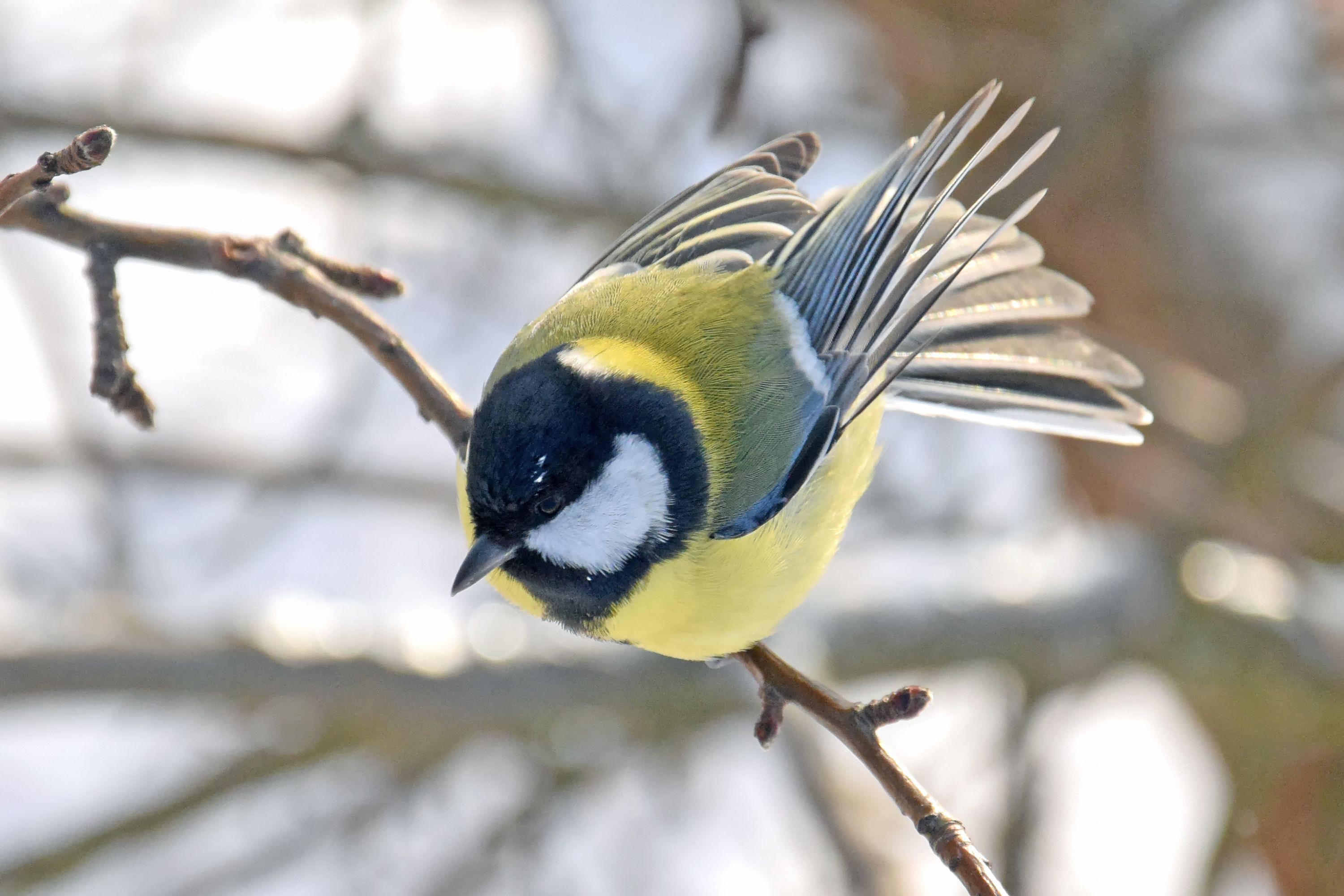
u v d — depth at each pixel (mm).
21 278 11789
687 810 12297
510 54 14461
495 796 12062
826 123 13141
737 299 6242
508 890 11094
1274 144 13773
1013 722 11133
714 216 6707
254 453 13086
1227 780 12289
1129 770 13984
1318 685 10961
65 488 12820
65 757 12234
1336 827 11891
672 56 13617
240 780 10258
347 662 9117
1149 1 12094
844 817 11117
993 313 7047
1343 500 12461
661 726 10164
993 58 12492
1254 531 11578
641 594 5809
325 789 11555
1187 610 10984
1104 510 13359
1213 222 14000
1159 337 13531
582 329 6121
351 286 5895
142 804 10180
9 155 12359
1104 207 13453
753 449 5918
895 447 14438
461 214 13297
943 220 7113
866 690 12172
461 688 9266
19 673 8508
